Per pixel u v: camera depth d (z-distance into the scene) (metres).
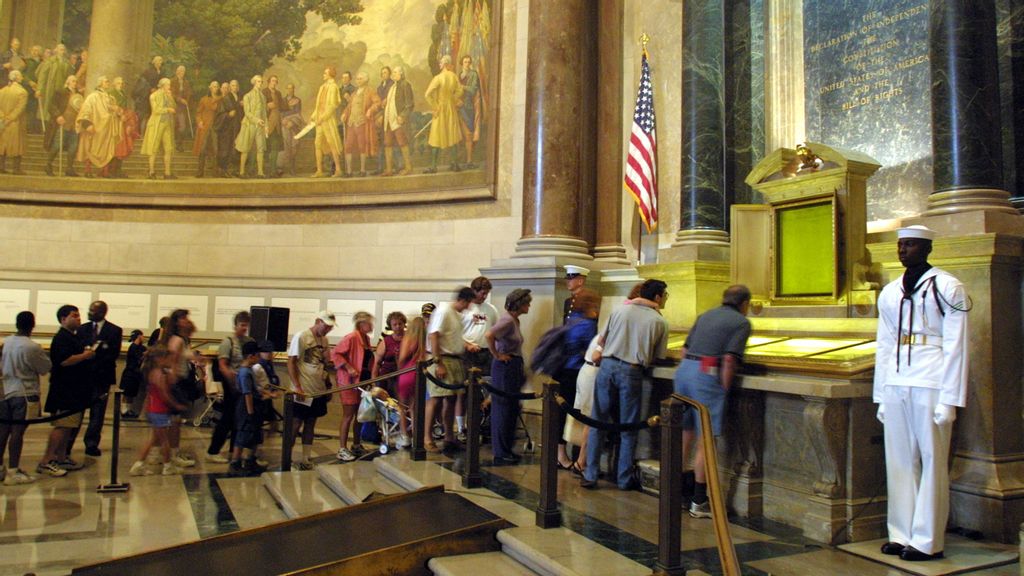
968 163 5.47
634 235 9.88
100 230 13.12
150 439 7.73
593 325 6.66
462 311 8.06
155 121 13.30
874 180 7.32
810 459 5.01
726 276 7.91
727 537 3.29
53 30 13.55
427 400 7.72
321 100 12.77
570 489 5.97
